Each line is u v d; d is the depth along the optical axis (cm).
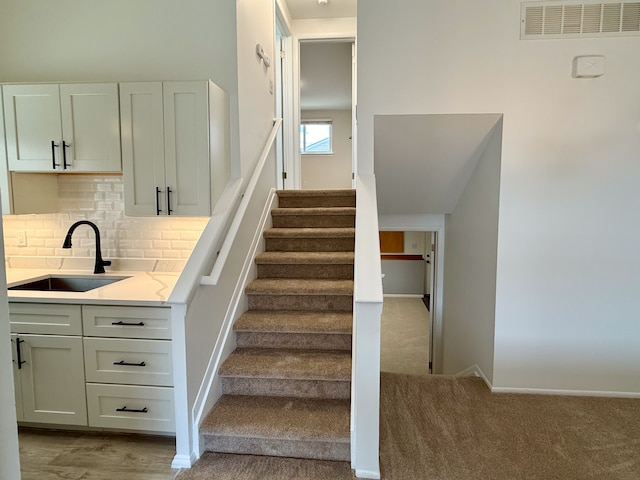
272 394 227
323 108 733
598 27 237
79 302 204
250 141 284
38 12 251
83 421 213
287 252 310
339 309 269
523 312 257
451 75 247
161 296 207
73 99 227
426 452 198
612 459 192
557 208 250
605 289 253
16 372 213
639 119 241
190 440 193
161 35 248
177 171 224
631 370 256
